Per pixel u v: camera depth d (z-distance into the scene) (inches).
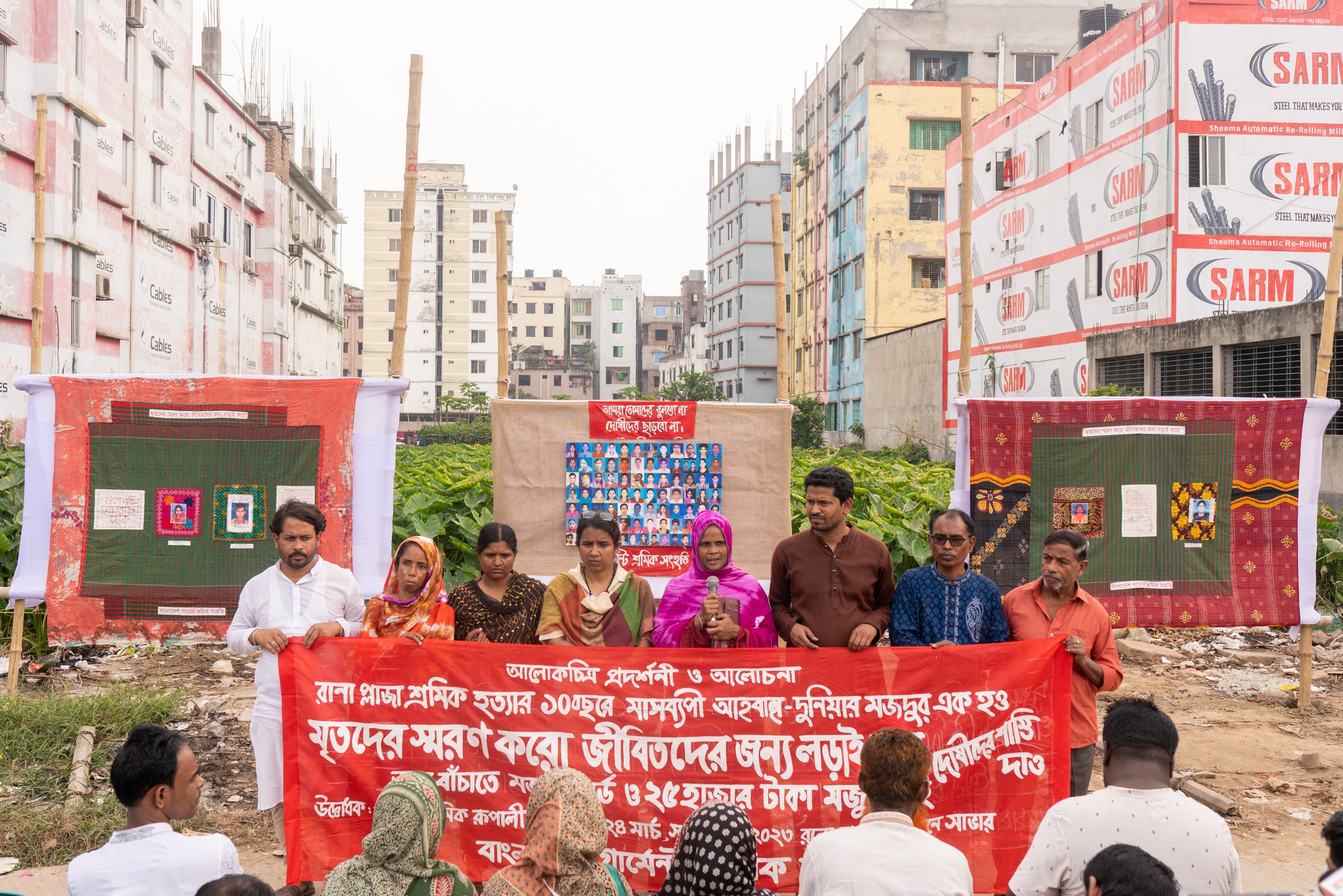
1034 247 1195.3
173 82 1062.4
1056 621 189.2
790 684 184.2
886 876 116.6
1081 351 1087.6
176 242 1071.0
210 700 302.7
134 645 367.6
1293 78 912.9
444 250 3068.4
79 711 261.6
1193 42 912.3
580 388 3747.5
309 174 1855.3
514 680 184.2
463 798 183.2
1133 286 984.9
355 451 259.6
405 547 191.3
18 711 254.5
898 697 183.5
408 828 129.3
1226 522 281.0
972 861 180.4
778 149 2583.7
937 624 187.6
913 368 1533.0
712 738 183.5
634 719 183.6
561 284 3796.8
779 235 273.7
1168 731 124.4
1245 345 729.0
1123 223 1004.6
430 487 441.4
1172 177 918.4
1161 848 118.5
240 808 226.2
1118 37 1010.1
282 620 190.4
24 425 708.0
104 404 257.0
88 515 256.7
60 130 753.6
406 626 191.3
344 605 197.0
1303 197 917.2
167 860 125.1
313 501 257.6
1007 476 272.1
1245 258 917.8
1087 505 272.7
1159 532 277.9
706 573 197.6
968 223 270.7
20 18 706.2
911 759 125.3
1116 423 274.1
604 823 134.6
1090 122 1067.3
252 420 257.0
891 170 1759.4
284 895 176.1
